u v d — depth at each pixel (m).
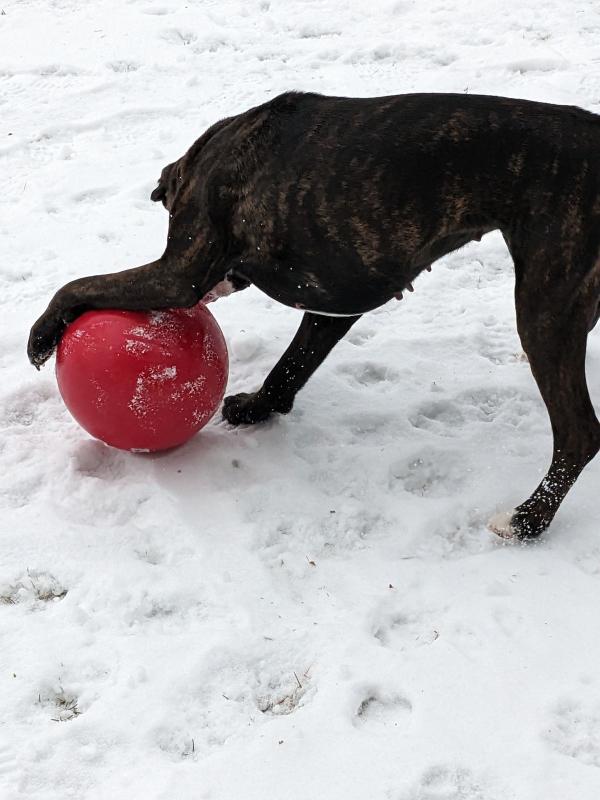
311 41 3.42
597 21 3.48
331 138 1.73
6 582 1.69
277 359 2.16
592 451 1.73
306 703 1.54
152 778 1.45
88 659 1.58
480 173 1.69
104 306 1.80
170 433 1.82
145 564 1.72
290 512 1.82
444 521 1.81
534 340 1.70
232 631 1.61
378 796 1.43
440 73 3.16
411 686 1.55
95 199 2.66
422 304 2.34
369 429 2.02
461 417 2.05
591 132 1.69
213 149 1.78
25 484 1.86
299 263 1.78
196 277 1.79
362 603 1.66
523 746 1.48
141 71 3.22
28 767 1.46
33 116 2.98
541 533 1.77
